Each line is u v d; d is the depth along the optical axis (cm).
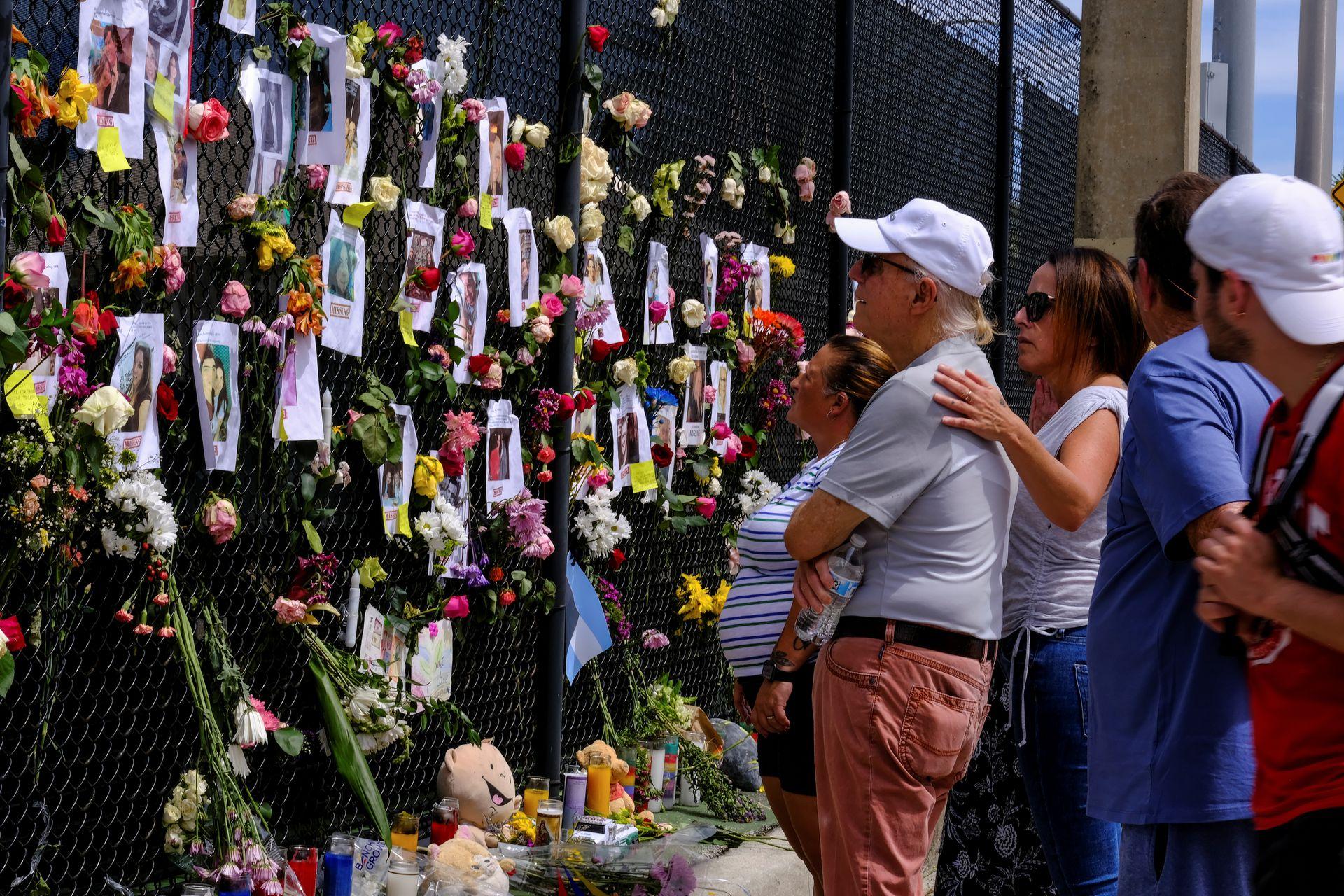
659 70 493
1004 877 333
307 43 329
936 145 714
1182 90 679
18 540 274
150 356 297
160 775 324
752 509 543
